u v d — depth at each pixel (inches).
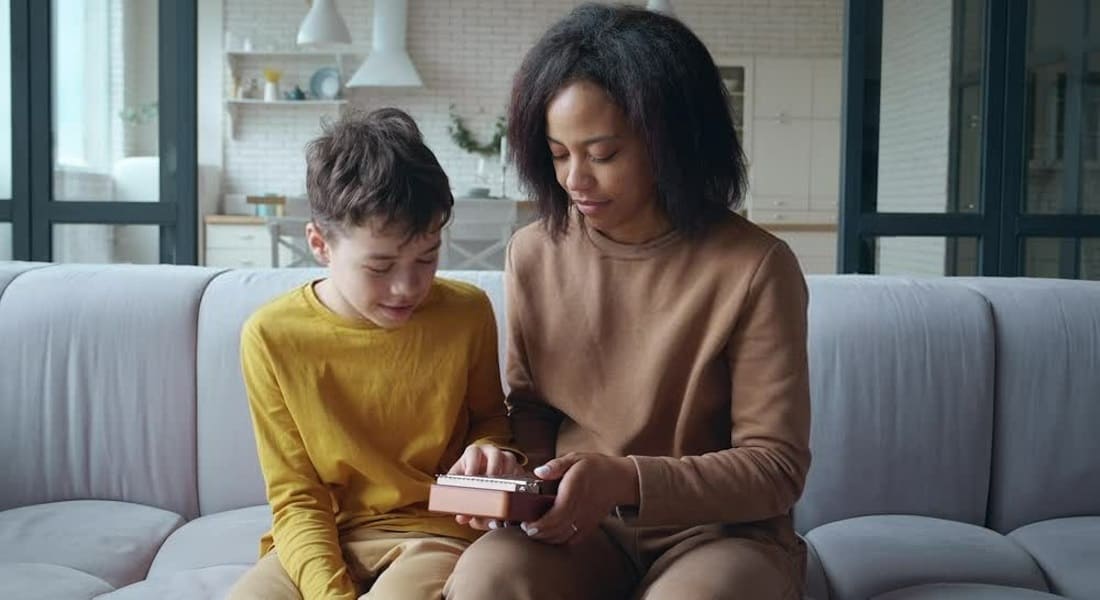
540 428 54.5
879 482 78.2
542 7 366.9
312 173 51.4
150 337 79.6
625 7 49.1
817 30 374.0
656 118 45.9
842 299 81.0
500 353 80.0
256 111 350.6
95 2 109.3
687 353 49.1
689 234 49.8
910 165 116.4
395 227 48.8
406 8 354.0
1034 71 116.2
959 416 78.8
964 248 117.6
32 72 108.2
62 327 80.1
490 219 221.5
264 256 293.4
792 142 364.8
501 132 346.6
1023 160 116.5
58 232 110.8
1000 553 68.5
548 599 42.6
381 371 53.7
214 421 78.6
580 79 46.5
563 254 52.9
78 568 64.7
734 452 46.5
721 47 374.0
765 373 47.8
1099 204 118.6
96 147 110.7
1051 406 79.8
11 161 109.1
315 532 49.9
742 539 46.4
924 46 116.0
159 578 63.1
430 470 54.4
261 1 347.3
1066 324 80.8
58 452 78.8
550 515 42.3
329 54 352.5
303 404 52.9
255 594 48.3
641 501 44.2
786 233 289.9
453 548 50.4
